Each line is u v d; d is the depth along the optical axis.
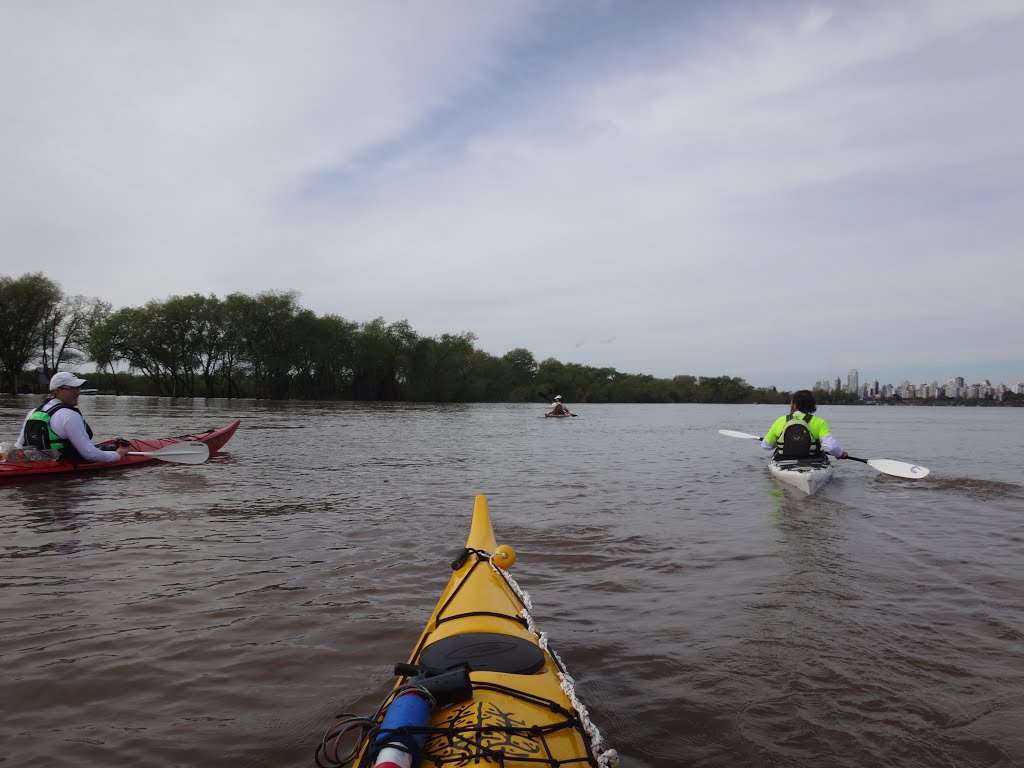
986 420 41.56
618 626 4.57
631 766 2.95
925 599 5.10
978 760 3.01
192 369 62.22
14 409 30.61
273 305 60.09
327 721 3.32
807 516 8.13
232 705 3.47
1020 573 5.76
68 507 8.34
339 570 5.72
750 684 3.73
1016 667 3.94
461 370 76.38
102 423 23.66
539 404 77.75
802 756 3.04
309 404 52.16
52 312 57.84
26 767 2.91
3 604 4.85
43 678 3.72
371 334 66.62
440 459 14.19
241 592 5.14
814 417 11.36
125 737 3.17
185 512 8.08
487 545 4.30
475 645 2.86
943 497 9.61
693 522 7.75
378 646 4.17
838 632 4.45
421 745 2.15
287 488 9.92
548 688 2.58
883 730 3.26
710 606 4.95
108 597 5.01
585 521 7.75
